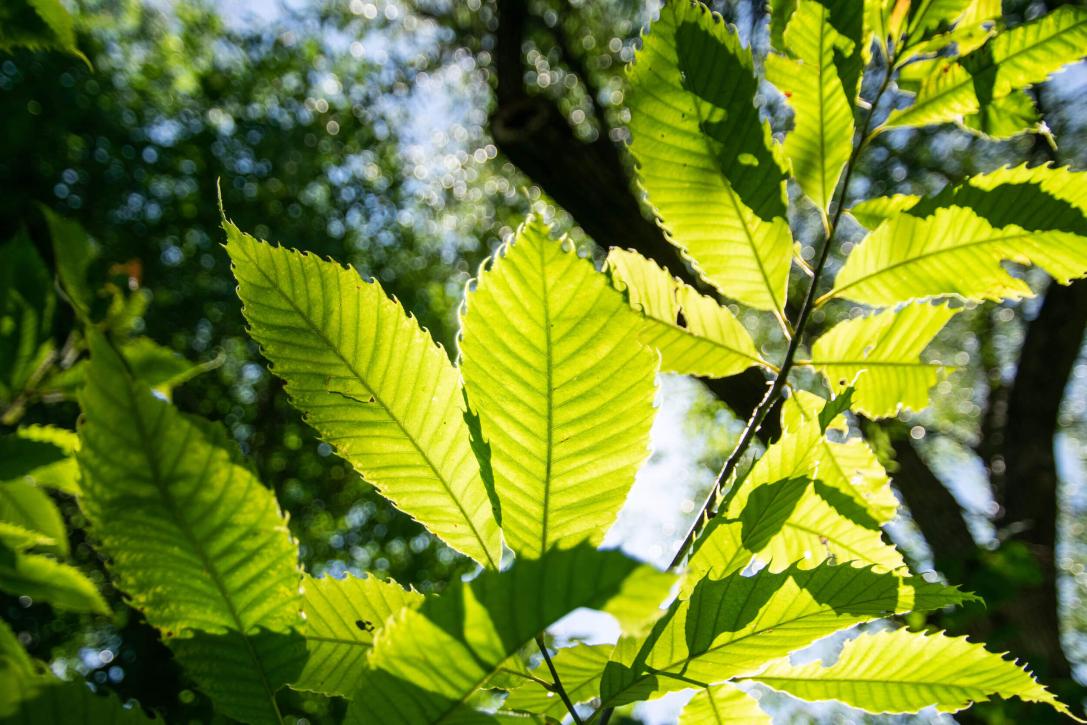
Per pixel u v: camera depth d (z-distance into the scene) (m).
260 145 5.94
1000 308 4.18
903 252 0.56
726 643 0.41
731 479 0.50
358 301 0.41
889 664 0.45
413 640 0.31
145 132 5.44
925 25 0.57
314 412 0.40
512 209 6.36
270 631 0.35
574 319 0.39
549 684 0.42
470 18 5.55
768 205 0.55
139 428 0.32
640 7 5.07
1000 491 3.61
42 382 0.55
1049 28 0.55
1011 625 2.08
